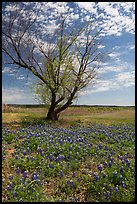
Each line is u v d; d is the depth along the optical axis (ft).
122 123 79.97
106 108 117.19
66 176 26.68
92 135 48.39
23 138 45.24
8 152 35.91
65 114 101.91
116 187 22.39
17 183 24.07
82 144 37.93
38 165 29.37
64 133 50.16
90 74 82.74
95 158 32.42
